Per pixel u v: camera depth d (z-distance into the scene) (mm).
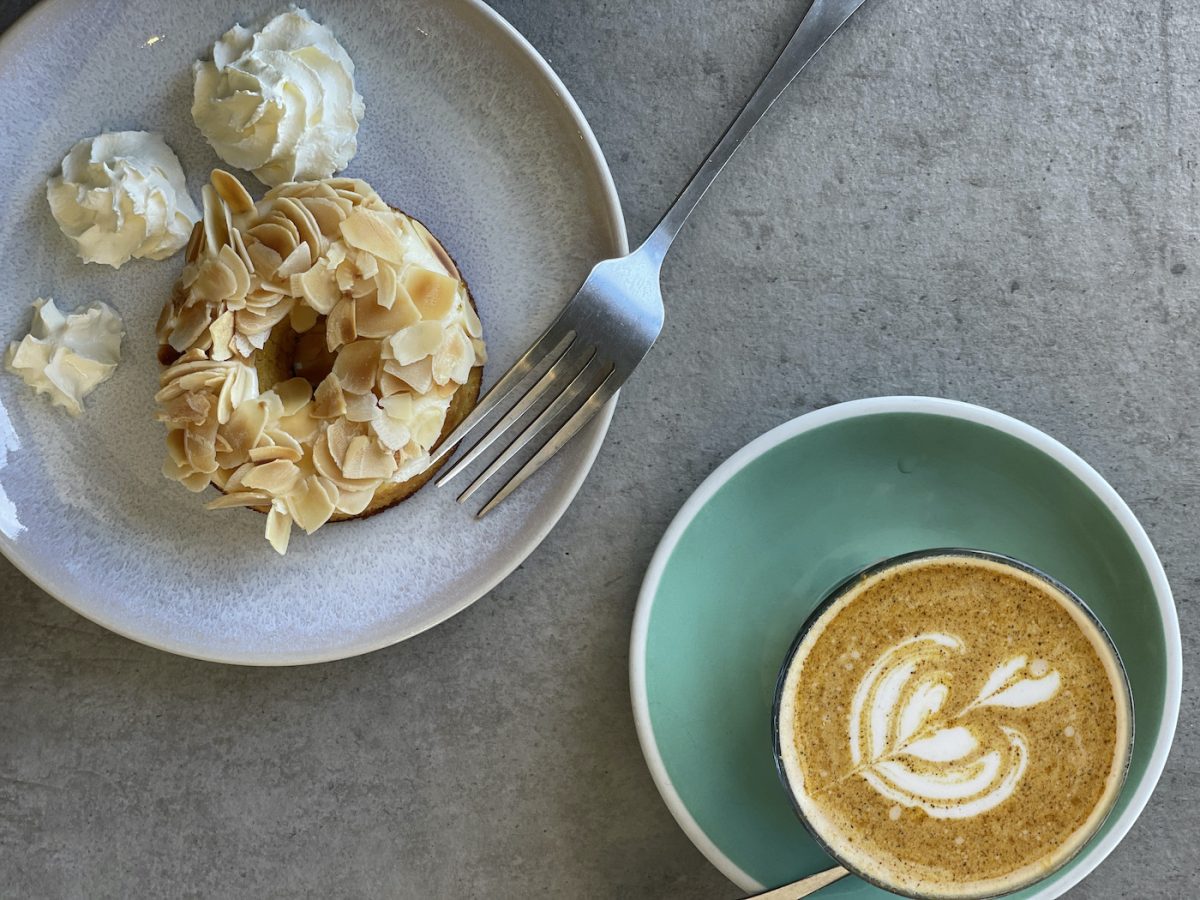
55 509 410
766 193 430
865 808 405
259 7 402
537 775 437
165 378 390
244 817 435
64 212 401
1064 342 435
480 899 437
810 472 419
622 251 410
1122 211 434
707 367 433
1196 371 436
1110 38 431
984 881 403
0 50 389
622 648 436
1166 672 411
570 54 427
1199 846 438
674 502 434
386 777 436
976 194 432
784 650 423
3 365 406
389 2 402
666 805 426
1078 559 419
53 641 431
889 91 430
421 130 413
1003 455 416
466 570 418
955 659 405
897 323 434
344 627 417
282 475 395
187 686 434
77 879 434
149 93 403
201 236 398
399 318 394
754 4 427
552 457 415
